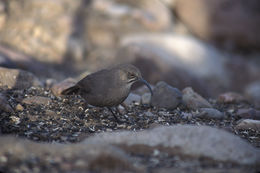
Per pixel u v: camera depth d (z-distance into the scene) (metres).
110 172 6.48
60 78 18.39
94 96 10.41
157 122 10.85
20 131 9.14
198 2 27.75
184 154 7.37
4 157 6.76
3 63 15.60
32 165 6.53
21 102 11.02
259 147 9.21
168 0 28.05
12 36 22.95
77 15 25.52
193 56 23.53
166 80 19.20
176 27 27.92
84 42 24.52
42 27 23.67
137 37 23.66
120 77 10.33
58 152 7.00
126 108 11.84
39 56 22.14
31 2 25.05
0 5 24.38
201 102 12.35
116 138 7.95
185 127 8.09
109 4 26.62
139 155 7.44
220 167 6.94
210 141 7.58
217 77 23.44
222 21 27.70
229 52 27.45
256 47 27.89
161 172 6.53
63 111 10.89
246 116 11.97
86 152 6.90
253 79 25.27
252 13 27.47
